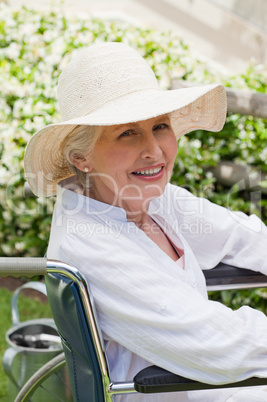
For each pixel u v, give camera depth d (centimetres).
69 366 186
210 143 480
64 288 169
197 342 168
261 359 171
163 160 188
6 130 505
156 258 189
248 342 169
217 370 168
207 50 656
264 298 436
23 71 520
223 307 174
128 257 175
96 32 538
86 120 169
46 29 554
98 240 177
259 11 640
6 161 499
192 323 168
